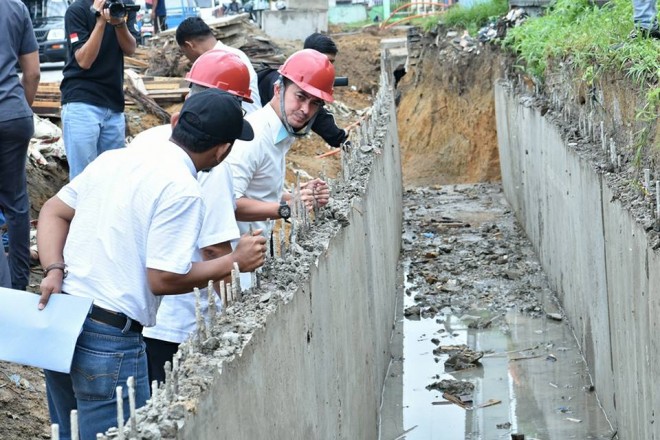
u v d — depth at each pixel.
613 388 8.15
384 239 10.58
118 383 4.23
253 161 5.74
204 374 3.58
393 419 8.87
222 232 4.96
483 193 19.30
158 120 13.88
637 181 7.53
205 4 34.38
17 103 6.63
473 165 20.94
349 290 6.80
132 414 3.23
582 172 9.42
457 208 18.12
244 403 3.89
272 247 5.38
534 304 11.88
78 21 8.05
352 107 22.59
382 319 9.59
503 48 17.81
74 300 4.12
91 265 4.25
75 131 8.11
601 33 10.43
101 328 4.20
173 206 4.15
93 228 4.28
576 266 10.16
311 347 5.24
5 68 6.63
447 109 21.98
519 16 18.62
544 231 12.94
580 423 8.52
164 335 5.25
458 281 13.08
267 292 4.68
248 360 3.96
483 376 9.74
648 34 8.94
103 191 4.29
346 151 8.76
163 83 15.61
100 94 8.17
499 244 15.05
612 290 7.99
